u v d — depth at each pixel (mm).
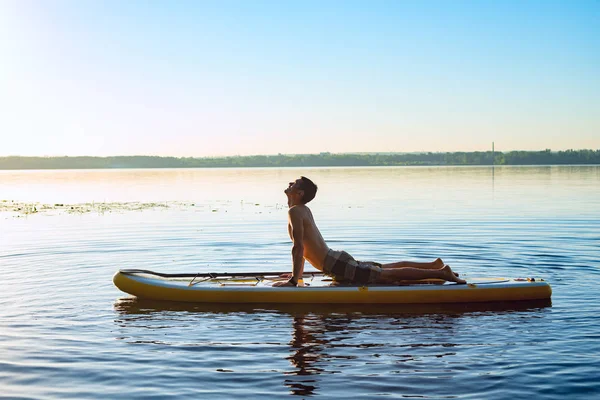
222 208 20469
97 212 19438
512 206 20047
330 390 4629
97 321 6609
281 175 62562
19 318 6695
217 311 7070
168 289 7531
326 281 7875
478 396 4488
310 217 7680
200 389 4668
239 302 7422
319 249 7617
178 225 15367
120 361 5305
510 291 7363
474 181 40469
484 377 4848
